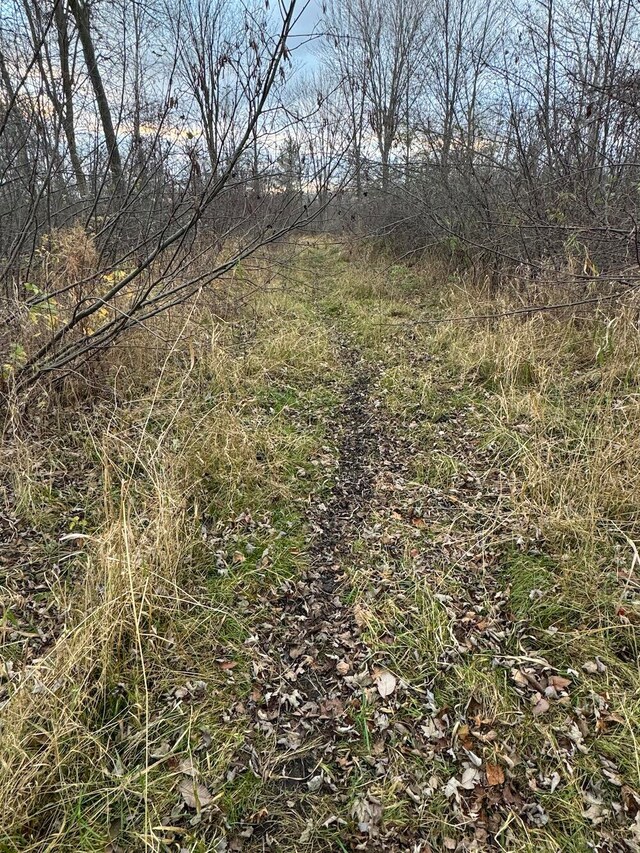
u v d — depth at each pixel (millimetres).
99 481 3592
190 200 5023
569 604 2607
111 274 4977
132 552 2611
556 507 3133
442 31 11773
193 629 2586
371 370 5770
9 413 3926
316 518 3467
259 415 4566
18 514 3266
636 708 2145
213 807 1928
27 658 2383
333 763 2098
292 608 2793
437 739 2150
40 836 1815
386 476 3887
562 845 1795
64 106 5242
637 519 2984
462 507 3447
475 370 5238
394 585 2893
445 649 2496
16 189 5746
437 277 9188
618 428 3740
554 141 6586
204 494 3512
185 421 4199
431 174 9367
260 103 3873
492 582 2854
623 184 6055
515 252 7312
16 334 4277
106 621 2297
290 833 1878
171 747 2104
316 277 10406
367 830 1880
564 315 5676
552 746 2066
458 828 1869
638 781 1927
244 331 6562
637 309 4945
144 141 5023
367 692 2346
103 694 2229
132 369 4973
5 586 2768
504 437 4039
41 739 2016
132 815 1886
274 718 2258
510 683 2338
